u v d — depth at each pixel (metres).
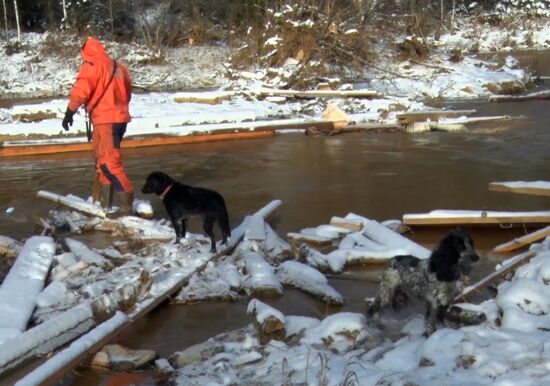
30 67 24.38
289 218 8.66
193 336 5.52
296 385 4.32
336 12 22.03
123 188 8.53
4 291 5.94
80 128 14.08
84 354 4.75
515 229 8.01
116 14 27.75
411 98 19.42
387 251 7.03
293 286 6.43
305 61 20.55
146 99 18.36
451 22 33.62
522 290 5.20
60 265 6.77
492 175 10.62
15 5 26.17
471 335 4.52
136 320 5.65
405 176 10.69
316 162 11.85
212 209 7.03
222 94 17.83
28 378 4.29
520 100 19.33
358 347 4.96
